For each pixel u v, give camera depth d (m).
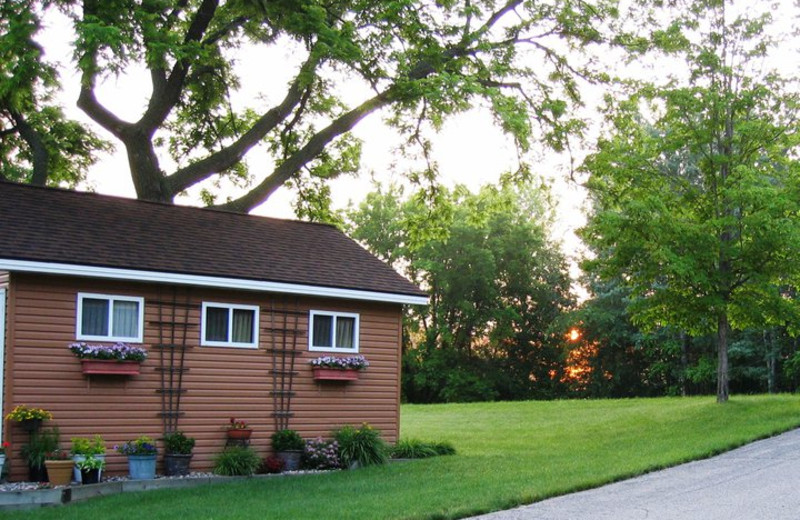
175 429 14.93
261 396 16.05
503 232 51.75
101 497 12.74
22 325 13.59
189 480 13.95
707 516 10.06
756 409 21.83
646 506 10.83
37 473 13.28
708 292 21.42
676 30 22.78
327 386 16.94
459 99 21.58
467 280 49.34
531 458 16.52
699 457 15.24
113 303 14.58
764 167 22.50
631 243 21.45
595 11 24.45
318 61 21.48
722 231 21.56
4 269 13.26
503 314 49.22
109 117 23.11
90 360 13.93
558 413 28.23
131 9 18.64
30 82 18.56
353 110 24.95
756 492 11.52
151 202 18.19
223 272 15.49
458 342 51.66
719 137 22.48
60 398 13.79
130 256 14.81
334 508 11.15
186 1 22.05
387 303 18.00
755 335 40.19
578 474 13.48
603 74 24.97
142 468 14.02
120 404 14.39
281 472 15.56
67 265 13.76
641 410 25.83
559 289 53.41
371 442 16.52
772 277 21.78
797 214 21.30
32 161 26.20
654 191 22.62
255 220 19.36
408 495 12.07
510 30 25.31
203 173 23.80
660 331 42.66
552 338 52.22
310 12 20.19
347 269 17.94
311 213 29.64
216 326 15.71
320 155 28.80
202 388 15.36
